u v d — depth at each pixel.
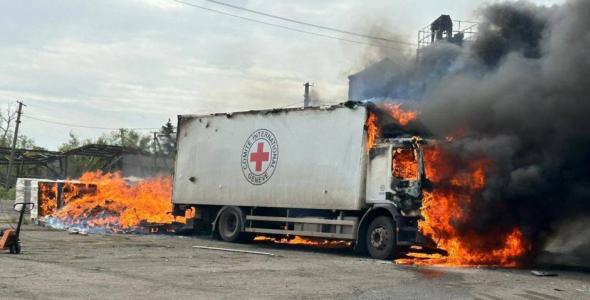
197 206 20.45
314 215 16.92
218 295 8.17
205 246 16.62
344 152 16.05
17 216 28.92
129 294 7.95
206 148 20.05
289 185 17.27
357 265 12.97
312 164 16.77
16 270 9.86
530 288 10.14
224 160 19.38
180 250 15.05
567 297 9.24
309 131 17.05
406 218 14.41
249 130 18.78
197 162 20.28
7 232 12.48
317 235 16.42
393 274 11.46
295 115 17.50
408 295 8.82
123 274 9.95
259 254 14.94
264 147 18.19
